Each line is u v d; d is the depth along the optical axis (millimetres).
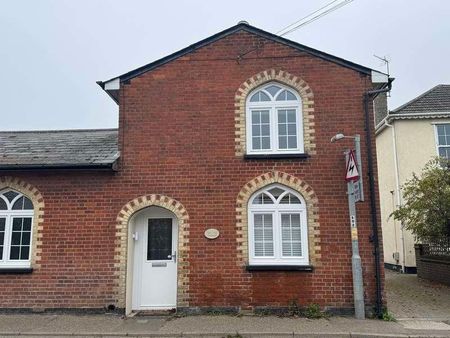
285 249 10086
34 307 9953
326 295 9664
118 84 10961
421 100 18625
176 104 10781
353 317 9422
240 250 9984
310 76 10688
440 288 13508
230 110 10664
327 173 10188
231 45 11000
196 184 10352
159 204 10305
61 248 10195
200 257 10016
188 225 10172
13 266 10234
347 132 10367
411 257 17203
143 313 9984
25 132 13141
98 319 9414
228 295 9820
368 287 9633
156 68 10992
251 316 9492
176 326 8703
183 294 9875
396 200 17500
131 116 10773
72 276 10055
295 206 10188
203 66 10930
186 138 10594
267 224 10234
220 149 10477
